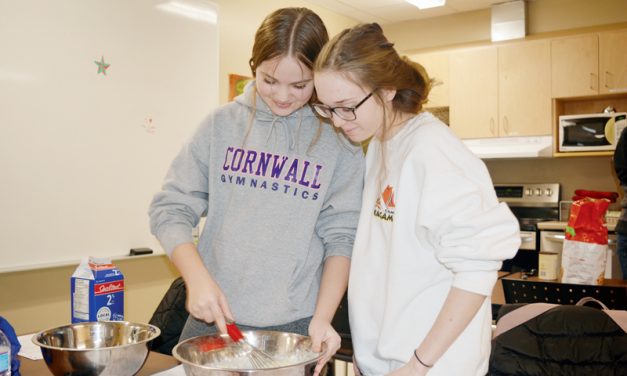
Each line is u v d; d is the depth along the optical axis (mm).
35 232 2615
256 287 1257
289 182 1277
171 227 1253
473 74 4879
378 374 1134
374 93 1063
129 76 3020
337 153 1301
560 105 4727
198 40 3410
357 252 1191
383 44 1096
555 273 2174
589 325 1356
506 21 4855
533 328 1394
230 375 885
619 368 1310
